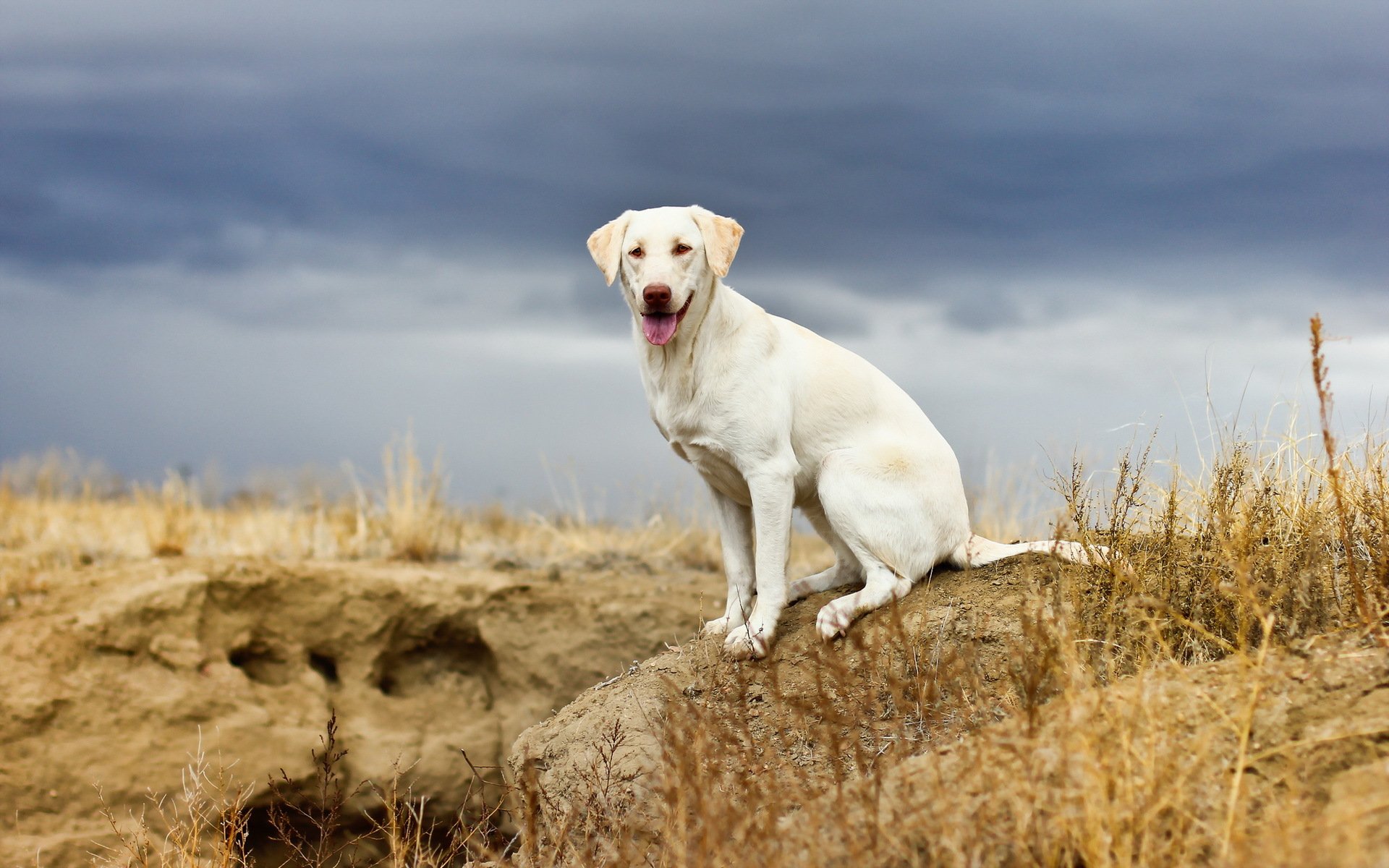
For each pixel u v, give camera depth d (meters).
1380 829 2.28
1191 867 2.44
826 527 5.11
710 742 3.52
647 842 3.27
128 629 7.55
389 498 10.16
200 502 10.67
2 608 7.58
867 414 4.68
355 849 7.37
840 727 3.39
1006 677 3.61
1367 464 3.82
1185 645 3.46
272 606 8.38
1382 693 2.75
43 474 11.20
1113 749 2.71
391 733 8.14
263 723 7.54
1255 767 2.67
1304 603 3.26
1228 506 3.86
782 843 2.74
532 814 3.54
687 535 10.46
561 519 11.52
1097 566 3.91
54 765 6.80
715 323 4.54
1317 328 3.17
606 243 4.87
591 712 4.57
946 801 2.69
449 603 8.77
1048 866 2.46
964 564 4.66
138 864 5.11
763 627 4.45
